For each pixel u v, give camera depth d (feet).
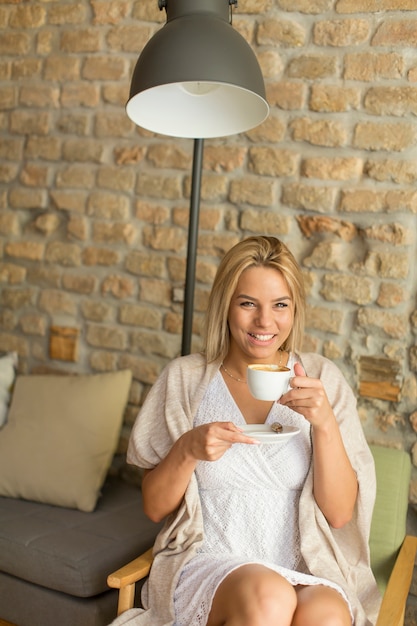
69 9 9.56
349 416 6.41
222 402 6.48
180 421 6.46
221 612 5.44
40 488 8.25
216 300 6.52
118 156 9.36
